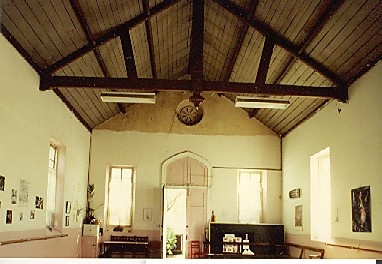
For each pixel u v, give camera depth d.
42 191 10.50
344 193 10.48
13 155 8.51
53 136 11.37
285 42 10.82
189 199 16.27
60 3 8.52
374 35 8.42
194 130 16.72
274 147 16.67
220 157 16.58
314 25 9.43
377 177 8.74
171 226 17.75
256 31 11.45
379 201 8.62
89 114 14.77
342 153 10.70
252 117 16.77
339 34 9.17
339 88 10.45
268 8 10.21
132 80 10.56
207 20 12.95
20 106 8.86
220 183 16.44
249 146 16.67
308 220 13.29
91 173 16.11
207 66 15.94
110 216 16.14
